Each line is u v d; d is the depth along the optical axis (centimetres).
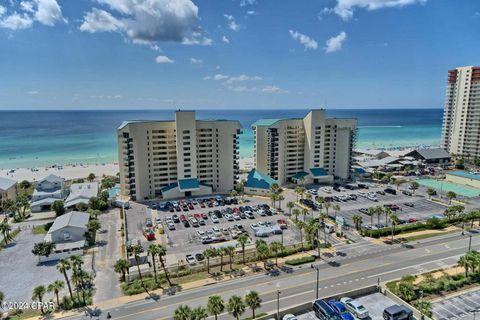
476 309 5569
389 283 6450
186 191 13162
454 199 12812
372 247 8350
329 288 6400
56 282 5934
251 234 9456
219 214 11169
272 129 14512
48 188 13088
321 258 7756
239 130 13862
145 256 7912
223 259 7838
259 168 15138
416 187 13725
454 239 8800
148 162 12975
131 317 5622
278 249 7650
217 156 13888
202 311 4831
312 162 15512
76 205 11831
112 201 12262
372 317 5178
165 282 6762
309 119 15175
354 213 11281
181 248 8531
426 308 5291
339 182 15850
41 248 7800
